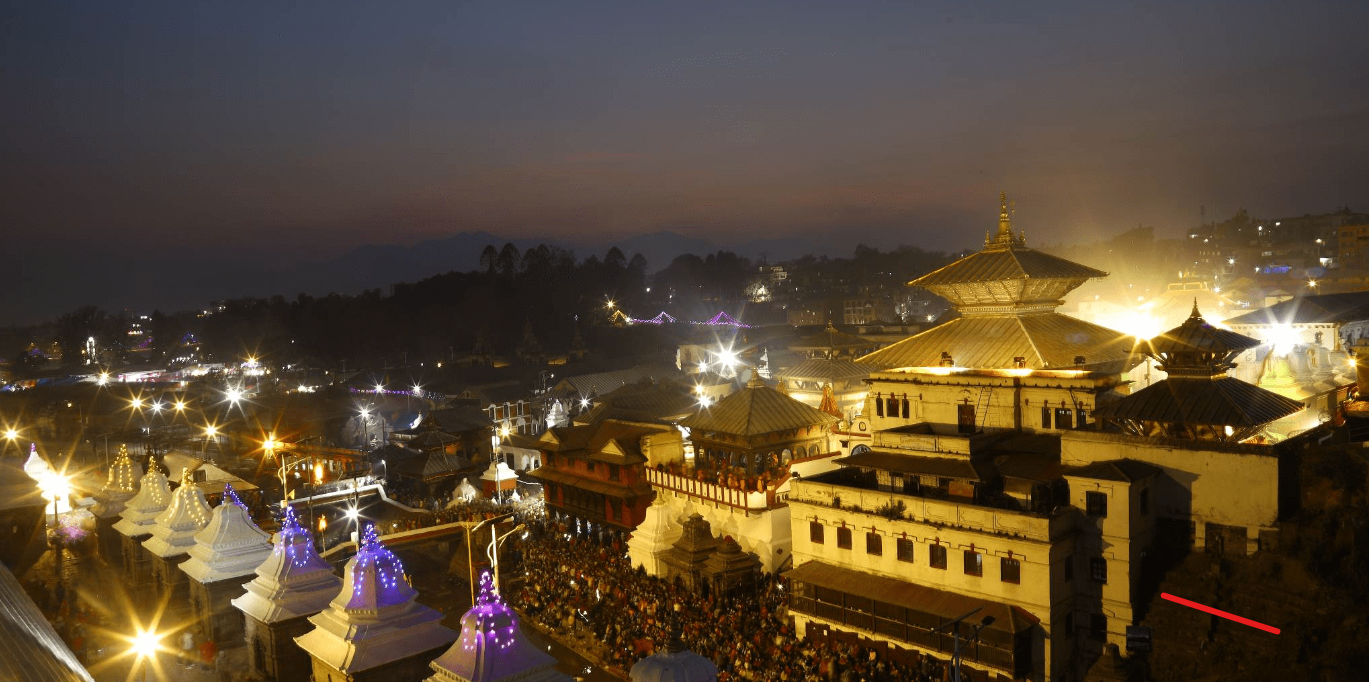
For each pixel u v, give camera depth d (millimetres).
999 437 50844
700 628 50594
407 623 42844
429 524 75250
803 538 53156
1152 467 43594
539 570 67500
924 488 49750
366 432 137125
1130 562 41844
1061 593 42562
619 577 61656
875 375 59312
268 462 110938
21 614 36531
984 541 44062
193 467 86500
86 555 77688
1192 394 44594
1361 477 40219
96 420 161500
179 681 48562
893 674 43875
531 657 37250
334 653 41844
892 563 48188
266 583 49844
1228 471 41250
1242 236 171750
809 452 69688
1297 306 83062
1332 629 35750
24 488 88875
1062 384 49875
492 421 126812
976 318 58219
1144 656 40094
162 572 62375
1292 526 39312
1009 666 41281
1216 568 40438
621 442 74312
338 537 77188
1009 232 58344
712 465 68438
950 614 43688
